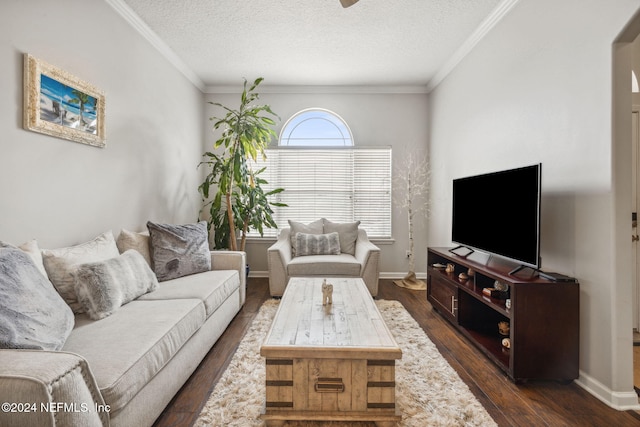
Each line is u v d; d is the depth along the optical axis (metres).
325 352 1.46
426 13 2.77
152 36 3.06
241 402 1.66
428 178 4.51
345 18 2.84
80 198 2.20
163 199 3.37
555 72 2.07
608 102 1.70
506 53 2.62
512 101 2.54
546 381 1.92
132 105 2.80
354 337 1.58
